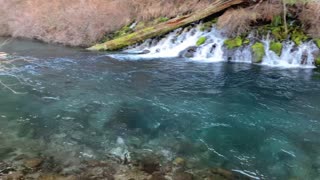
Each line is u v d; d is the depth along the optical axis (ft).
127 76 39.91
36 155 21.66
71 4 63.41
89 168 20.25
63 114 28.58
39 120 27.22
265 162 21.80
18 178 18.85
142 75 40.37
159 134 25.38
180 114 29.12
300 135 25.58
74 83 36.91
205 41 50.14
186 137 24.93
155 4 59.41
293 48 45.60
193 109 30.22
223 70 42.68
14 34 66.95
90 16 59.21
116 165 20.74
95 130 25.75
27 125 26.22
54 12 63.62
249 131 26.08
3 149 22.27
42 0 66.80
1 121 26.73
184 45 51.26
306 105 31.45
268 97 33.40
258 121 27.91
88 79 38.45
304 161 22.04
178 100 32.45
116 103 31.40
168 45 52.39
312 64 44.14
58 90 34.55
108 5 60.80
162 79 38.88
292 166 21.43
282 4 48.96
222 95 33.86
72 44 58.49
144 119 27.99
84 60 47.32
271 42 47.09
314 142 24.53
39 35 63.67
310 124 27.45
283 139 24.88
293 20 48.78
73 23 60.13
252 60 46.29
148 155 22.13
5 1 70.74
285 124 27.40
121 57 49.37
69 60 47.21
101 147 23.07
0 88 34.63
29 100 31.55
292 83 37.60
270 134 25.66
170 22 53.57
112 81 37.91
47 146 22.97
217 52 48.37
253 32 48.62
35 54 51.08
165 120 27.86
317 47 44.73
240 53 47.11
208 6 53.52
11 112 28.63
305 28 47.11
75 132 25.32
